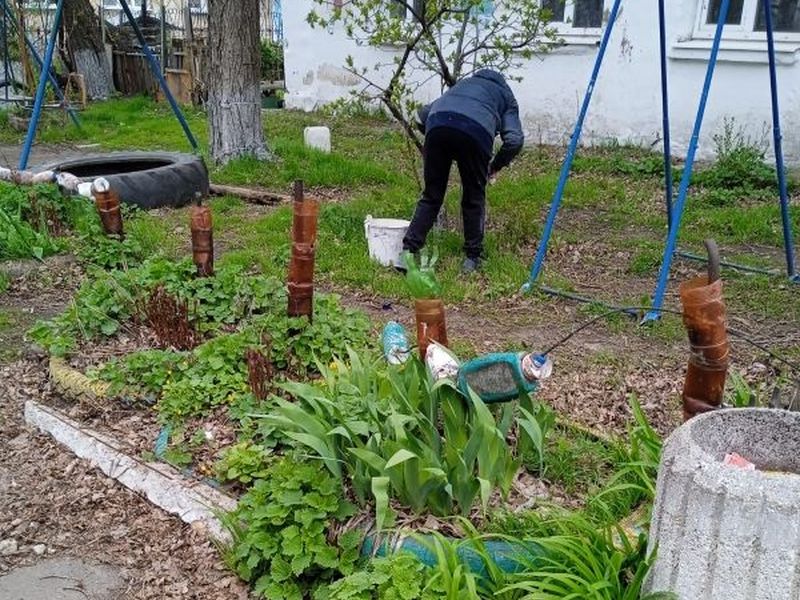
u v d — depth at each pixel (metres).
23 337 5.10
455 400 3.08
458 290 5.72
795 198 8.72
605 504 2.96
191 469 3.55
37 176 7.53
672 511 2.22
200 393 3.95
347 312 4.71
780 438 2.43
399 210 7.74
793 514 2.02
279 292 4.99
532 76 11.83
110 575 3.08
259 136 10.24
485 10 6.74
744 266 6.50
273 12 21.38
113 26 20.31
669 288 6.08
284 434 3.37
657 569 2.30
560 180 5.81
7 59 14.63
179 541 3.21
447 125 5.66
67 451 3.84
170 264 5.33
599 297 5.82
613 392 4.26
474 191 5.95
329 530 2.95
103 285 5.05
